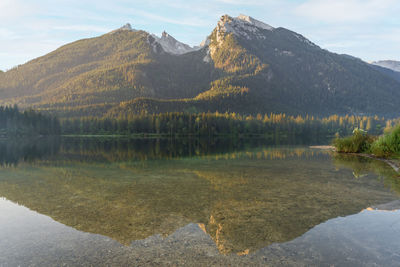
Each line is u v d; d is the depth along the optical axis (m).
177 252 3.68
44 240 4.14
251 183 8.79
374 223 4.79
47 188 8.14
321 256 3.50
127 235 4.33
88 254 3.64
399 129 16.73
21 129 89.31
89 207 5.99
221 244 3.93
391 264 3.26
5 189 8.01
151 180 9.52
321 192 7.38
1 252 3.71
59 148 31.94
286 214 5.38
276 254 3.58
